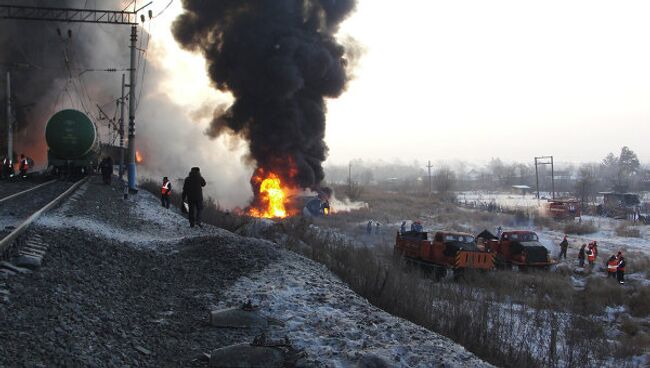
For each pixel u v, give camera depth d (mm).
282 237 17719
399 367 5355
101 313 6293
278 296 8227
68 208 17531
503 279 21109
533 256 26203
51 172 32844
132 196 25969
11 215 14969
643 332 15555
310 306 7855
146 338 5863
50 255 8727
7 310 5621
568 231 51594
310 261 12586
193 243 12766
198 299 7902
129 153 28156
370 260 12898
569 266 30281
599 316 17688
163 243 13445
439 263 22797
